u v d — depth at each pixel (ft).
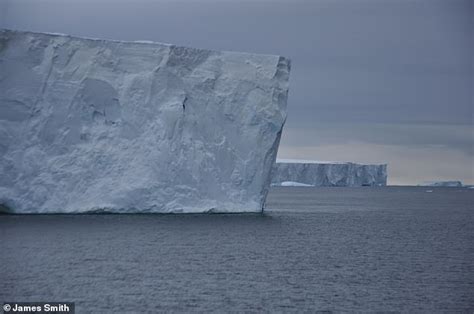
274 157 441.27
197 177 411.95
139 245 336.70
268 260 309.83
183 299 232.73
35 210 388.16
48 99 396.16
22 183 386.32
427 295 244.83
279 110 435.94
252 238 377.30
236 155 426.92
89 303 226.17
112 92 406.62
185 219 442.50
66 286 247.29
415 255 336.08
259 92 434.30
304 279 267.59
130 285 250.57
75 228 377.09
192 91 422.41
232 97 429.38
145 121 408.87
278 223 463.01
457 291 251.19
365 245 371.97
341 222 515.50
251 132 430.61
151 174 402.11
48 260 291.58
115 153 402.11
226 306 225.56
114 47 411.54
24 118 391.86
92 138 401.90
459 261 317.63
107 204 393.50
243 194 427.33
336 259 317.63
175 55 419.33
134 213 415.03
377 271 287.89
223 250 333.21
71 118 398.42
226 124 427.33
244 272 279.28
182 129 412.98
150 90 411.95
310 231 431.02
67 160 395.55
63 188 391.86
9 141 386.32
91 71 404.77
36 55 398.83
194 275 270.67
